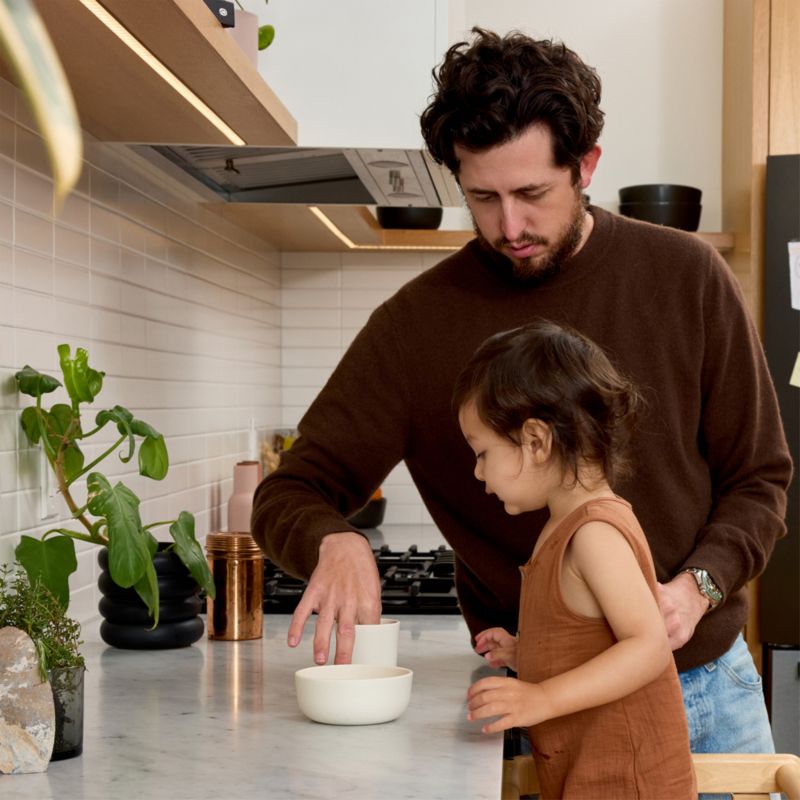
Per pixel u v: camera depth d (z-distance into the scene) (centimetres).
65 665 104
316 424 160
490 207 142
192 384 256
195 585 167
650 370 148
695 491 150
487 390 124
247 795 93
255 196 261
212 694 135
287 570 146
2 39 22
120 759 104
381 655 136
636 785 117
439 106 140
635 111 355
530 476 124
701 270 150
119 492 150
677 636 131
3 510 155
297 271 355
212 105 172
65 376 161
